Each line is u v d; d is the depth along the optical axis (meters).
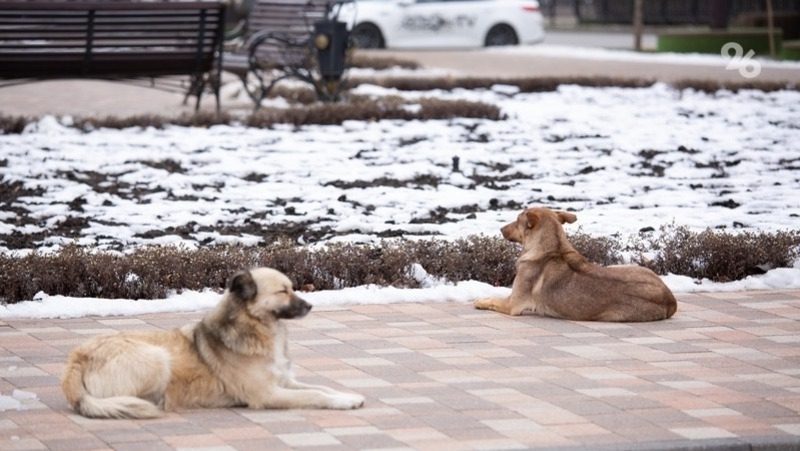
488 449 7.01
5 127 18.41
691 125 21.00
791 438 7.26
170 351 7.65
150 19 19.28
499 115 21.19
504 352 9.21
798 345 9.49
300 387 7.96
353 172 16.31
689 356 9.15
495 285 11.55
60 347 9.12
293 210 14.23
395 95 22.97
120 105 22.28
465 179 16.16
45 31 18.64
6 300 10.40
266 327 7.71
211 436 7.18
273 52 22.92
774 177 16.77
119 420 7.44
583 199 15.31
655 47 43.78
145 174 15.81
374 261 11.52
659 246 12.29
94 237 12.68
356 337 9.60
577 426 7.47
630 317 10.16
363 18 39.16
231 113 21.02
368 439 7.18
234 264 11.15
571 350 9.29
